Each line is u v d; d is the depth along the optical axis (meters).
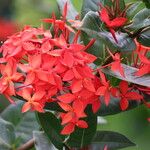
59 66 0.40
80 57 0.40
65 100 0.41
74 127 0.44
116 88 0.43
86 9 0.45
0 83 0.42
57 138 0.45
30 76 0.40
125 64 0.45
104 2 0.44
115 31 0.44
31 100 0.41
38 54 0.40
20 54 0.41
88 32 0.41
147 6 0.45
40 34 0.42
